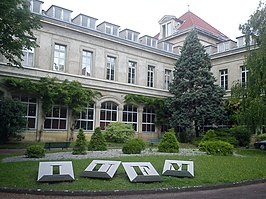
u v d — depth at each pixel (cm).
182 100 2762
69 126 2470
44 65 2388
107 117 2767
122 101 2886
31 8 2384
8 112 1862
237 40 3253
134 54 3078
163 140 1689
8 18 1153
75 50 2595
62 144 1720
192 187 824
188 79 2841
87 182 816
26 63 2297
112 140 2520
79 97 2427
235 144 2375
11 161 1138
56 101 2366
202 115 2644
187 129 2795
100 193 734
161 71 3341
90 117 2642
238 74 3120
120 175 916
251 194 788
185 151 1741
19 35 1284
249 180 953
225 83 3278
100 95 2686
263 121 1641
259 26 1725
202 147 1717
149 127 3147
